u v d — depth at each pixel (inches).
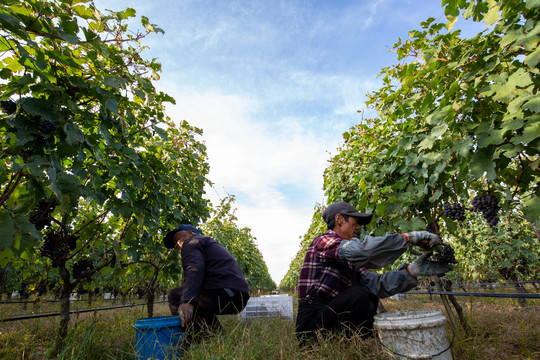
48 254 114.5
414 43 125.0
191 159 192.2
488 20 84.0
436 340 74.0
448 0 91.0
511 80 78.0
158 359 94.6
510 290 398.0
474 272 378.6
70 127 85.8
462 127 94.6
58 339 105.0
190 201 207.8
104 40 104.6
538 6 68.4
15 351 99.3
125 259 142.2
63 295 115.0
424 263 96.8
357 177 181.8
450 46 99.7
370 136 195.3
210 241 130.3
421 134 129.8
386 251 86.3
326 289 101.6
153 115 136.2
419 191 127.4
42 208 105.9
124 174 120.5
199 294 113.4
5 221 72.3
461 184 116.6
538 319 130.9
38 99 81.3
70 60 87.4
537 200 80.1
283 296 186.7
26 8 79.0
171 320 105.6
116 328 132.6
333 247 97.8
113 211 122.5
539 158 83.7
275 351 86.9
